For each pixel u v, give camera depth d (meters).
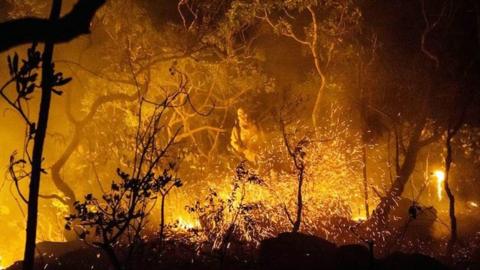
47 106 6.42
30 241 6.50
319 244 9.20
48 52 5.83
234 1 16.12
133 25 16.34
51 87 5.84
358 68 15.76
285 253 8.96
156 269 9.06
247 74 18.48
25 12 15.52
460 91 14.29
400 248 12.44
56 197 15.05
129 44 16.36
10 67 5.06
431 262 8.35
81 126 15.22
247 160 15.71
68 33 3.64
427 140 14.45
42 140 6.46
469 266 11.08
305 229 12.86
